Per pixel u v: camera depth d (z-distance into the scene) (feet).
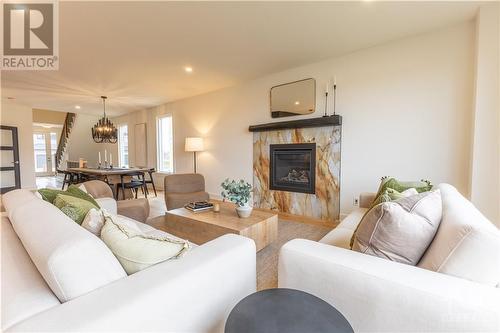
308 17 7.67
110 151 26.78
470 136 8.02
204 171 17.06
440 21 7.99
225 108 15.46
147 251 3.13
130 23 7.86
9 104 19.01
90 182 9.17
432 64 8.64
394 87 9.41
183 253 3.34
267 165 13.50
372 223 3.50
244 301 2.80
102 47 9.50
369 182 10.15
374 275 2.93
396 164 9.50
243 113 14.51
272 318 2.49
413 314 2.67
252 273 3.99
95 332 2.11
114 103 19.43
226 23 7.95
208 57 10.64
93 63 11.02
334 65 10.85
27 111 19.98
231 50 9.99
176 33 8.54
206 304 3.14
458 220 3.05
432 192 3.97
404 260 3.42
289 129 12.47
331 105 11.03
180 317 2.81
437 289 2.59
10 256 3.31
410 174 9.21
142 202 9.18
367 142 10.12
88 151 31.12
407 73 9.12
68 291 2.44
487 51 7.13
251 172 14.33
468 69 8.02
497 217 7.05
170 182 12.53
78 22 7.75
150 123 21.49
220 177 16.03
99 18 7.54
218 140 16.01
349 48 9.93
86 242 2.64
